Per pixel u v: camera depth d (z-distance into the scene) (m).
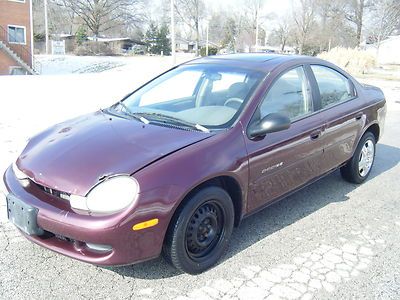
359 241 3.78
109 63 43.81
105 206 2.77
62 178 2.94
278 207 4.46
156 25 82.56
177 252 3.01
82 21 77.75
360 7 57.88
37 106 10.25
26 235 3.13
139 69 31.64
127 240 2.79
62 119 8.61
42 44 72.19
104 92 13.66
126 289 3.00
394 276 3.26
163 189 2.87
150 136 3.32
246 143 3.45
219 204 3.27
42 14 75.38
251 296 2.96
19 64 35.25
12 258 3.33
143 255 2.89
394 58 54.84
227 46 85.81
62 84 16.33
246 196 3.50
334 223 4.12
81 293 2.94
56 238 3.04
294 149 3.88
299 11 64.50
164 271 3.23
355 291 3.06
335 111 4.49
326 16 62.44
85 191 2.81
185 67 4.57
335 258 3.49
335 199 4.71
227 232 3.38
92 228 2.73
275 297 2.96
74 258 2.90
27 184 3.16
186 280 3.13
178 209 2.99
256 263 3.38
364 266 3.38
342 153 4.70
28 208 2.95
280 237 3.80
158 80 4.59
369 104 5.10
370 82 23.11
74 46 71.12
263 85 3.81
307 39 63.41
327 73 4.65
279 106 3.89
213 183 3.24
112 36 84.88
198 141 3.25
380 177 5.52
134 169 2.89
